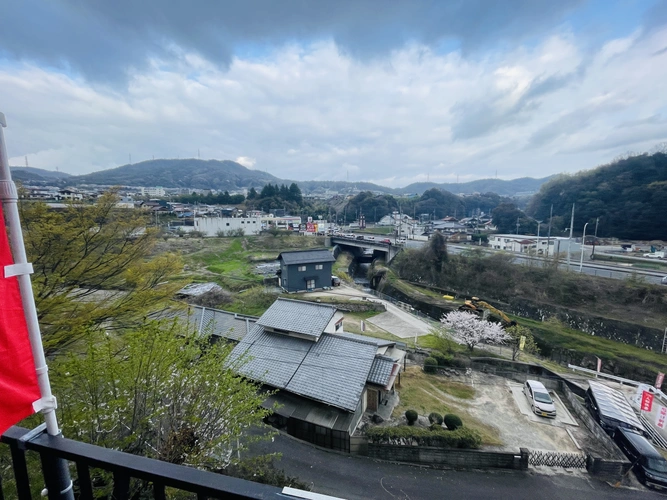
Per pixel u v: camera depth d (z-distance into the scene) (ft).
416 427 34.45
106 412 14.47
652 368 63.26
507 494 29.14
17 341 5.08
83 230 24.45
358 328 71.20
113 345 23.02
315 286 101.71
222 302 81.20
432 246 122.31
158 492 4.38
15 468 5.24
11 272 5.02
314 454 31.63
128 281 26.96
